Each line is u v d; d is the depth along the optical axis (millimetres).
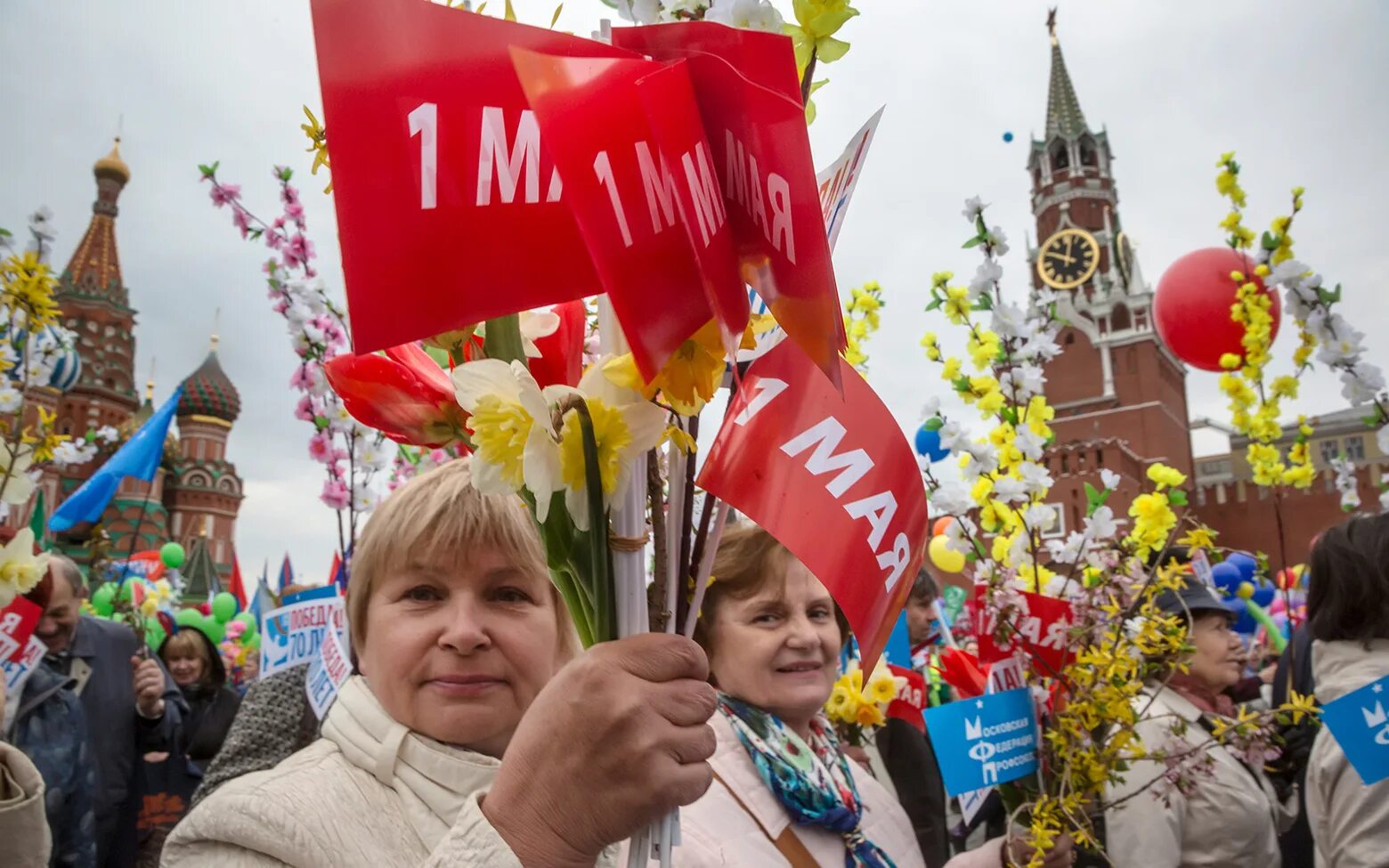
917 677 2818
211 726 3764
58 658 3248
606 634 784
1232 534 28859
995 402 1921
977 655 2256
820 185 842
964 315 1987
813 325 625
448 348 830
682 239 672
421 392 856
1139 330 42250
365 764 1085
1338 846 2004
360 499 2639
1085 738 1846
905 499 982
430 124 640
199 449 44281
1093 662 1831
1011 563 2023
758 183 667
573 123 601
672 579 824
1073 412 42531
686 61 676
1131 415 41312
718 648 1814
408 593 1158
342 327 2672
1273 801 2430
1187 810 2197
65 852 2619
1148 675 2004
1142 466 40031
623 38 685
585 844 725
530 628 1152
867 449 971
